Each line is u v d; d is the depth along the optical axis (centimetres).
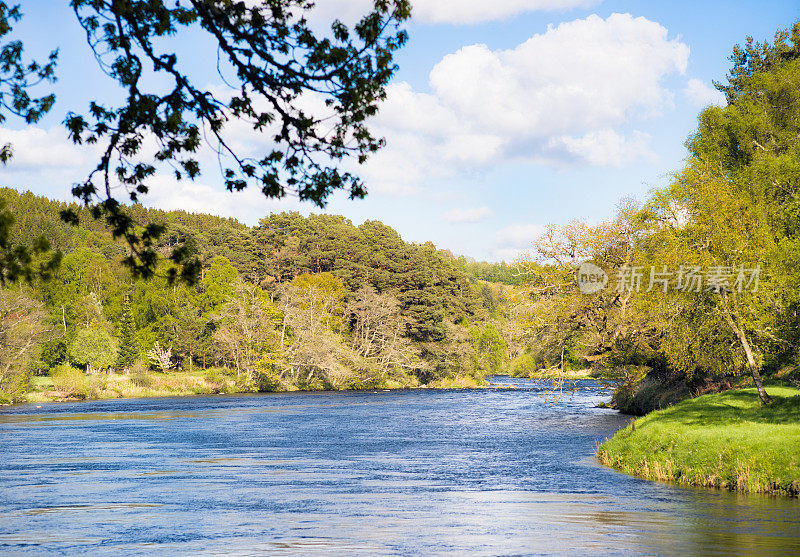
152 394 8162
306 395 8381
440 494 2145
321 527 1645
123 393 7925
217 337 9306
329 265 13650
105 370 9831
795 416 2758
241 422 4828
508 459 2984
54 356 9506
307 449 3359
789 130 4706
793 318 3181
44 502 2006
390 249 12988
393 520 1736
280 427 4478
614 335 4428
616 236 4441
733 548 1405
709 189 3212
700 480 2284
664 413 3362
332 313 11019
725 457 2322
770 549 1393
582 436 3862
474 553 1370
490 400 7338
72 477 2492
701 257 3083
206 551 1398
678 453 2492
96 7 975
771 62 6112
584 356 5156
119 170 1106
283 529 1623
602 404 6156
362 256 12975
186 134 1123
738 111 4903
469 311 13425
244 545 1454
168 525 1677
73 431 4200
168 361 9975
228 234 14200
